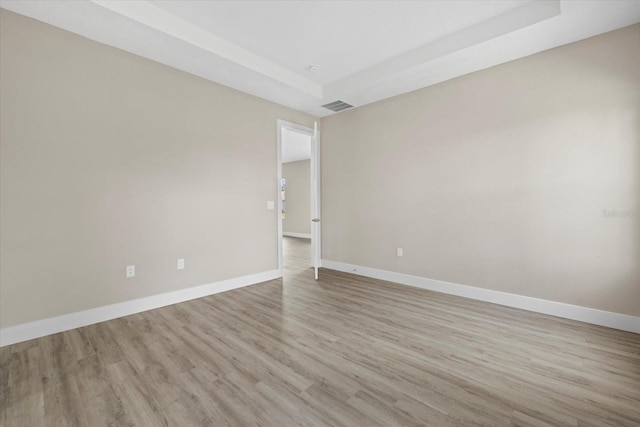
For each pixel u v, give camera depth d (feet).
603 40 8.51
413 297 11.48
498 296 10.64
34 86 7.88
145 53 9.61
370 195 14.49
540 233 9.72
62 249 8.38
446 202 11.87
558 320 9.15
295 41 9.97
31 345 7.52
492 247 10.75
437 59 9.98
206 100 11.58
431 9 8.29
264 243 13.87
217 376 6.22
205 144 11.59
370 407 5.27
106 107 9.12
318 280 14.10
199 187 11.44
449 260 11.88
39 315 8.02
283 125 14.58
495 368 6.51
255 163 13.39
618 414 5.06
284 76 11.93
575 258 9.10
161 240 10.42
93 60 8.84
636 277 8.20
